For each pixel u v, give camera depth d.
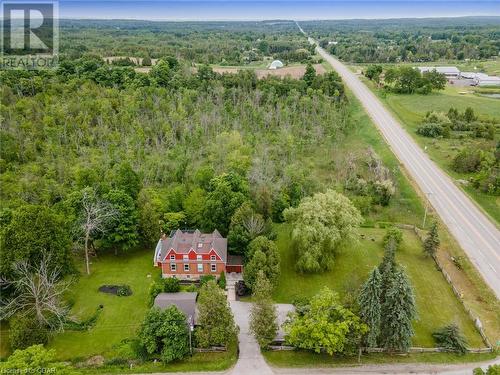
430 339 54.91
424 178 98.44
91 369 50.59
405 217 85.69
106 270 69.00
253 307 53.75
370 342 50.47
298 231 65.88
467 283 65.62
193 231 73.38
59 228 60.78
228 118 125.19
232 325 52.69
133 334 55.62
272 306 52.88
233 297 62.72
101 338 55.03
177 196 80.94
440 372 50.22
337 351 51.75
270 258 62.22
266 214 77.50
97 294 63.22
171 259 65.44
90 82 143.12
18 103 120.56
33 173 92.12
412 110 151.62
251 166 94.44
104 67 157.00
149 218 72.19
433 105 157.50
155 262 69.56
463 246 74.06
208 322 51.72
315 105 137.25
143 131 114.94
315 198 70.12
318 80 160.62
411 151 114.12
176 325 51.56
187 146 110.25
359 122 138.75
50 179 89.69
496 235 77.56
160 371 50.50
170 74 159.88
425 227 81.56
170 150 108.31
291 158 108.06
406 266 69.94
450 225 80.44
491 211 85.38
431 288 64.50
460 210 85.69
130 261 71.62
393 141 120.88
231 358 52.22
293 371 50.69
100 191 76.88
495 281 65.19
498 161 102.81
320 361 51.94
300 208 68.44
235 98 143.88
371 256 73.12
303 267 66.38
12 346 51.12
